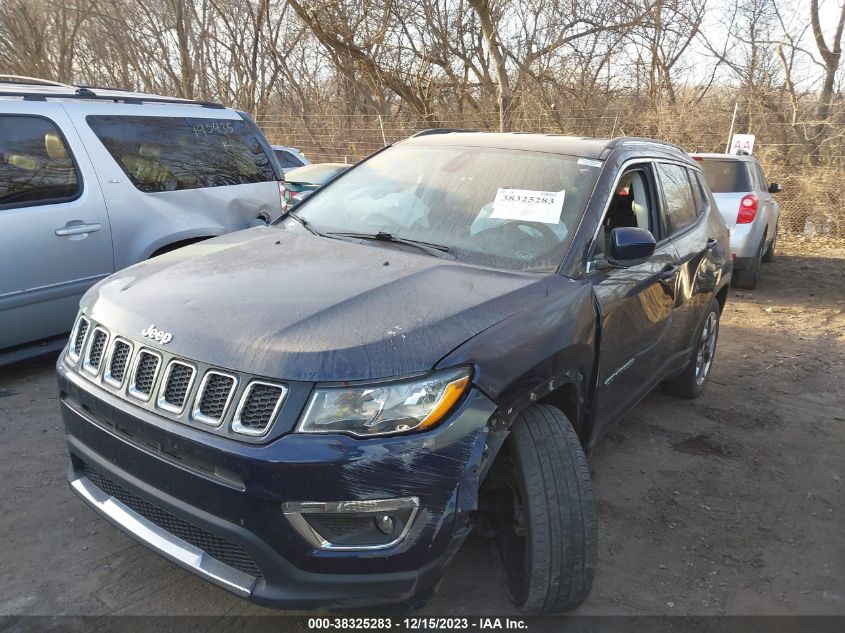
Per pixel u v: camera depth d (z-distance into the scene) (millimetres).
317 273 2836
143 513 2543
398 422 2201
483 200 3479
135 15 21234
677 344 4504
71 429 2715
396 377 2227
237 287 2699
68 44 22141
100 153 5203
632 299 3477
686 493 3947
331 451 2143
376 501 2176
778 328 7598
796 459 4453
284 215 3980
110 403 2477
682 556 3336
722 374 6062
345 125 18984
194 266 3000
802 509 3848
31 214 4727
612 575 3145
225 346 2312
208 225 5805
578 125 17141
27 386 4883
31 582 2859
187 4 20609
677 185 4598
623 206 3729
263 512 2156
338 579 2205
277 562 2191
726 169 9188
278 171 6730
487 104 18672
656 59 17297
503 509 2793
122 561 3027
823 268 10945
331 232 3562
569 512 2541
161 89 22375
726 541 3490
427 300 2598
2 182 4645
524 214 3344
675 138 15109
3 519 3277
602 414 3432
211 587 2893
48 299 4875
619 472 4148
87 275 5070
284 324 2375
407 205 3611
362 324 2383
